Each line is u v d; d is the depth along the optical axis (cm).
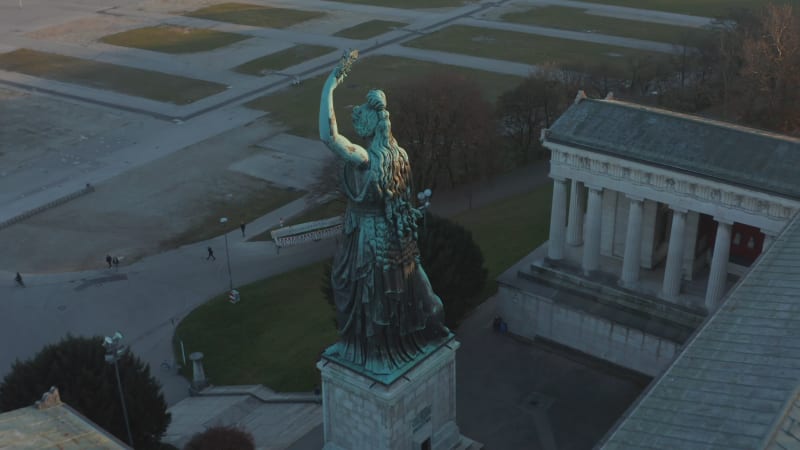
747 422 5450
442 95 17400
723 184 10006
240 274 15175
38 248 16350
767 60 18888
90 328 13662
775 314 6744
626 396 10962
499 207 17075
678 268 10894
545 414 10644
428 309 8594
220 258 15788
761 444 5156
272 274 15125
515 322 12306
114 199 18338
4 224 17238
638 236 11119
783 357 6109
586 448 10025
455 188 18538
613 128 11069
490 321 12656
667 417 5728
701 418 5622
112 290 14750
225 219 15912
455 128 17475
